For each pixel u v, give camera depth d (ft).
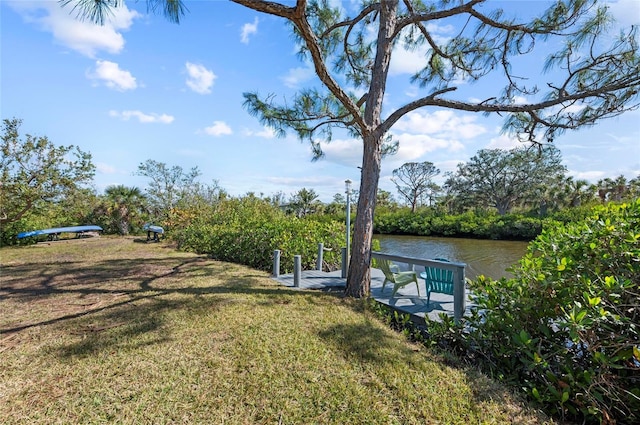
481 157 119.96
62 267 24.95
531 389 8.24
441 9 16.69
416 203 145.28
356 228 16.47
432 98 15.12
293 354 9.85
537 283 9.19
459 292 12.74
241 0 9.71
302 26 10.73
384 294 17.22
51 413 7.12
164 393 7.84
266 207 43.04
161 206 57.72
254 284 18.84
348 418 6.99
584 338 7.54
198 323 12.36
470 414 7.16
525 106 13.94
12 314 13.73
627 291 7.64
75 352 10.02
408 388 8.13
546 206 91.91
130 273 22.48
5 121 37.37
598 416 7.06
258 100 18.25
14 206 38.63
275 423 6.84
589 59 12.86
